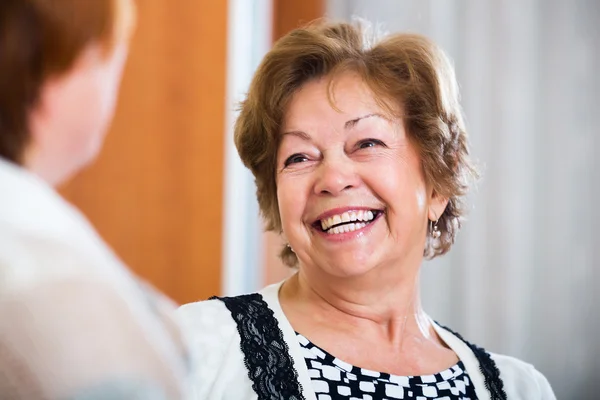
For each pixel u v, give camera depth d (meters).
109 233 2.79
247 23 3.16
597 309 3.58
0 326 0.59
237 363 1.42
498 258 3.58
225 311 1.49
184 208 2.92
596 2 3.64
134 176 2.84
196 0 2.94
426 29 3.57
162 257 2.89
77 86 0.72
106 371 0.60
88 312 0.61
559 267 3.60
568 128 3.61
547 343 3.59
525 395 1.63
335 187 1.49
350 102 1.53
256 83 1.60
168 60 2.90
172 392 0.64
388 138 1.54
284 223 1.56
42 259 0.63
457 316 3.59
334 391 1.43
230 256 3.05
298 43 1.56
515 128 3.60
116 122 2.80
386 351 1.55
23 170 0.71
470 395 1.56
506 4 3.62
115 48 0.74
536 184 3.61
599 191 3.61
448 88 1.63
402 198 1.52
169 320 0.71
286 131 1.56
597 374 3.56
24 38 0.69
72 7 0.70
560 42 3.62
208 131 2.95
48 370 0.58
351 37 1.61
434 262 3.59
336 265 1.50
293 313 1.55
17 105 0.69
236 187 3.09
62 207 0.71
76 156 0.75
